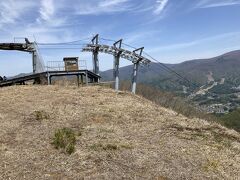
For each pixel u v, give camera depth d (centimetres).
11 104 2380
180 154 1439
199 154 1462
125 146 1475
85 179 1130
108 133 1694
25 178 1115
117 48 4441
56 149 1402
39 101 2503
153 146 1520
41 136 1585
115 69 4494
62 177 1137
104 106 2377
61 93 2920
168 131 1814
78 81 4300
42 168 1205
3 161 1251
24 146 1431
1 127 1722
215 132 1925
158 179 1170
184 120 2162
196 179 1199
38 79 4309
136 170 1232
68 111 2164
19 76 4262
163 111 2416
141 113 2241
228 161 1416
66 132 1558
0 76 4341
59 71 4209
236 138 1881
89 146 1455
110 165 1258
